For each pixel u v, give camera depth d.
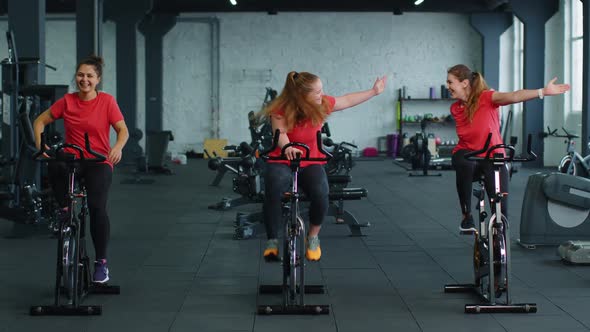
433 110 19.16
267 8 16.33
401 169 15.20
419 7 16.27
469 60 19.09
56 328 3.80
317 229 4.11
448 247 6.21
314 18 19.19
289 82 3.98
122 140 4.27
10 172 6.87
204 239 6.66
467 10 16.36
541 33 14.73
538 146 15.01
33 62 6.82
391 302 4.34
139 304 4.29
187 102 19.33
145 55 17.95
